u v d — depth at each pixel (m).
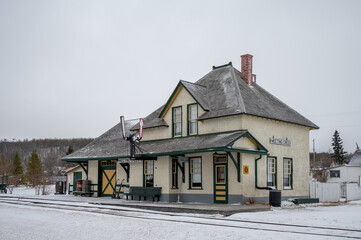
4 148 184.75
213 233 11.09
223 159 21.00
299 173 24.84
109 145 29.23
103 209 19.33
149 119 26.38
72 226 13.30
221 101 22.77
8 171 64.44
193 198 22.00
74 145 185.38
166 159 22.59
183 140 22.95
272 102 25.23
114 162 28.02
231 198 20.31
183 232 11.41
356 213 16.66
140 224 13.22
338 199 28.73
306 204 23.12
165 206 18.41
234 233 11.01
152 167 23.59
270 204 20.16
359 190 30.91
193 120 23.28
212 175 21.31
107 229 12.51
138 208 19.56
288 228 12.05
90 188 29.36
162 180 22.69
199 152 20.06
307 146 25.91
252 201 20.39
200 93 23.62
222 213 16.02
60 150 178.75
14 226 13.52
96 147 30.25
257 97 24.16
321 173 62.78
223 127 21.66
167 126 24.53
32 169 71.81
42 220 14.95
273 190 20.19
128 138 23.38
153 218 15.09
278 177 23.03
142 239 10.73
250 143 21.06
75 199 25.14
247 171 20.47
